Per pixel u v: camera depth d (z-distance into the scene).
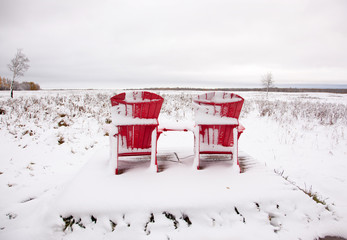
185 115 12.50
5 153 6.34
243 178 3.39
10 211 3.55
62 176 5.13
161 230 2.56
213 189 3.04
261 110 13.65
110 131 3.47
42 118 9.45
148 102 3.35
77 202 2.69
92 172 3.54
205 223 2.64
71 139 7.63
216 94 3.61
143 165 3.88
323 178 4.92
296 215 2.83
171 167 3.78
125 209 2.64
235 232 2.59
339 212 3.20
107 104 13.48
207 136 3.88
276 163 5.93
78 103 12.88
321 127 9.90
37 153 6.50
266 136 8.79
